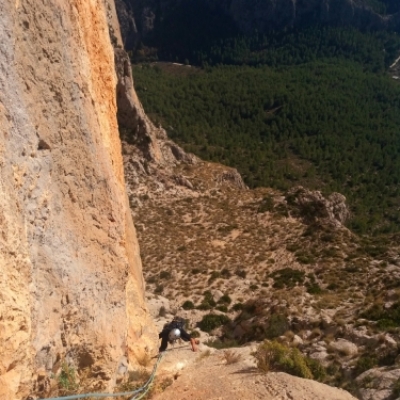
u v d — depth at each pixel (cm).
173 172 6312
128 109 6175
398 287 2888
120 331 945
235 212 5131
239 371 1019
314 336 2048
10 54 671
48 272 724
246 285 3469
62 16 873
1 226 586
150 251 4231
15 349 589
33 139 716
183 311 2742
